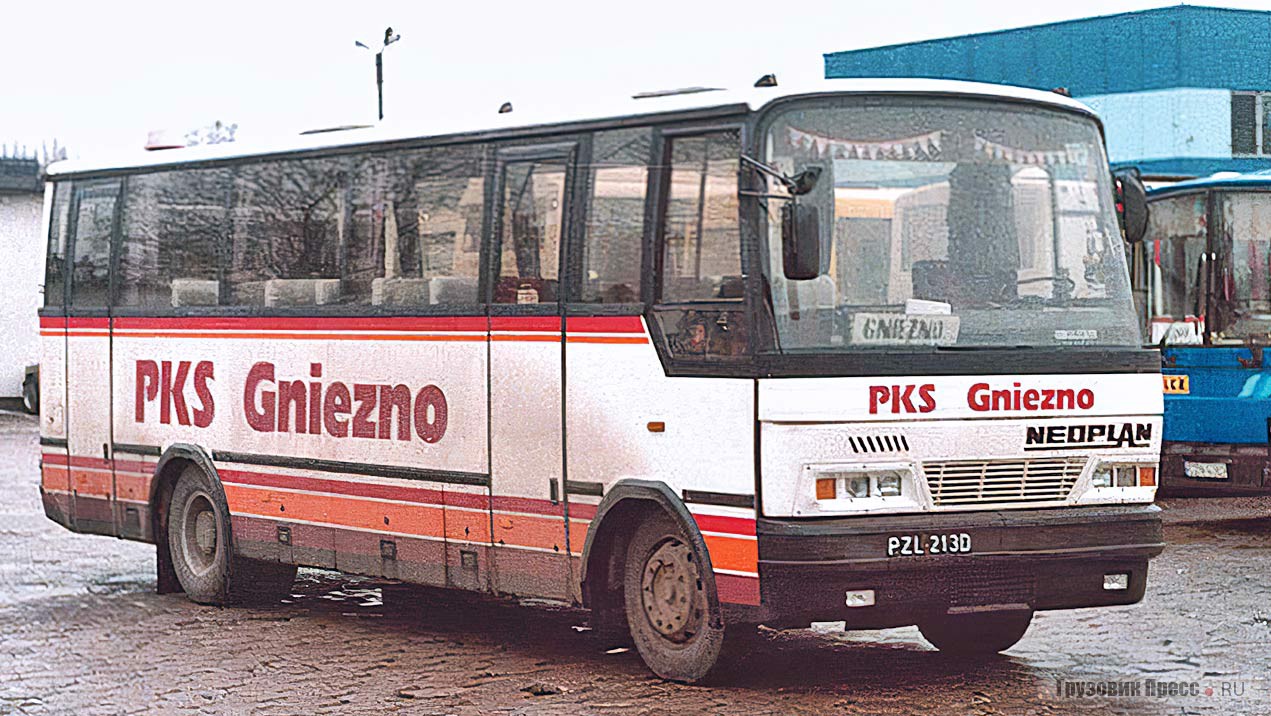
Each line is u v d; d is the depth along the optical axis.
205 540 14.38
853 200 9.95
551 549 11.23
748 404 9.80
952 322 10.05
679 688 10.37
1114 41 35.38
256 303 13.72
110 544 18.25
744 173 9.92
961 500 9.97
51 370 15.86
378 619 13.44
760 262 9.83
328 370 13.02
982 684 10.43
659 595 10.59
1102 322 10.45
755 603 9.80
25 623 13.36
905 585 9.77
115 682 11.02
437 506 12.09
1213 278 18.23
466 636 12.56
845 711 9.68
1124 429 10.36
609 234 10.84
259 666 11.49
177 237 14.54
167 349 14.59
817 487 9.66
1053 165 10.49
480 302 11.73
